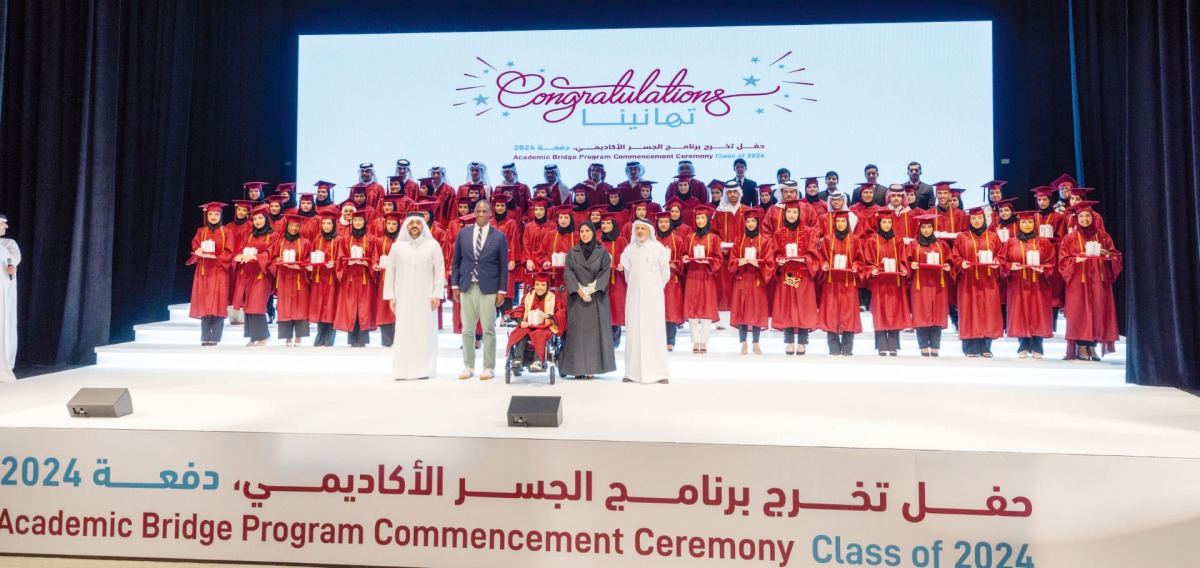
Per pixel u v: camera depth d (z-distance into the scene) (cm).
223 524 411
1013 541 375
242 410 486
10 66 790
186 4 942
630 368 639
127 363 718
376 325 769
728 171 974
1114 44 802
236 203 786
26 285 791
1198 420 468
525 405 437
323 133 1016
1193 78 621
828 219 720
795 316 710
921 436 417
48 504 415
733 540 389
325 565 409
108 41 801
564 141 994
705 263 732
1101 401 546
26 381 616
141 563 410
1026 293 700
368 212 788
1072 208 707
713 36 977
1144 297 634
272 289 790
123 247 895
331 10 1036
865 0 966
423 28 1025
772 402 532
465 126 1005
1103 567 371
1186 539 365
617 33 990
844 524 383
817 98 961
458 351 742
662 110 984
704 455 390
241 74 1012
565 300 652
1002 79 948
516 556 401
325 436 408
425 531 404
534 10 1012
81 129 780
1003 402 537
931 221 708
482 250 641
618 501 395
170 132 930
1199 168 618
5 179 787
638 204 754
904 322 708
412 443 404
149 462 412
